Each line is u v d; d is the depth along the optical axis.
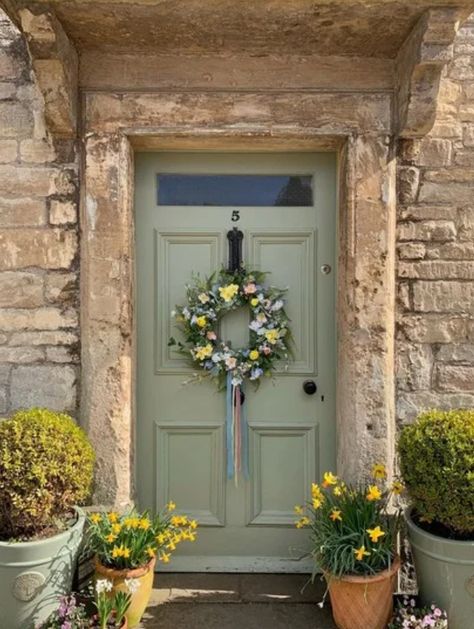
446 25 2.11
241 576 2.76
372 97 2.51
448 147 2.58
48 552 2.15
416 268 2.59
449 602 2.19
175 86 2.50
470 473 2.10
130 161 2.60
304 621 2.41
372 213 2.52
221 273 2.77
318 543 2.32
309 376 2.81
